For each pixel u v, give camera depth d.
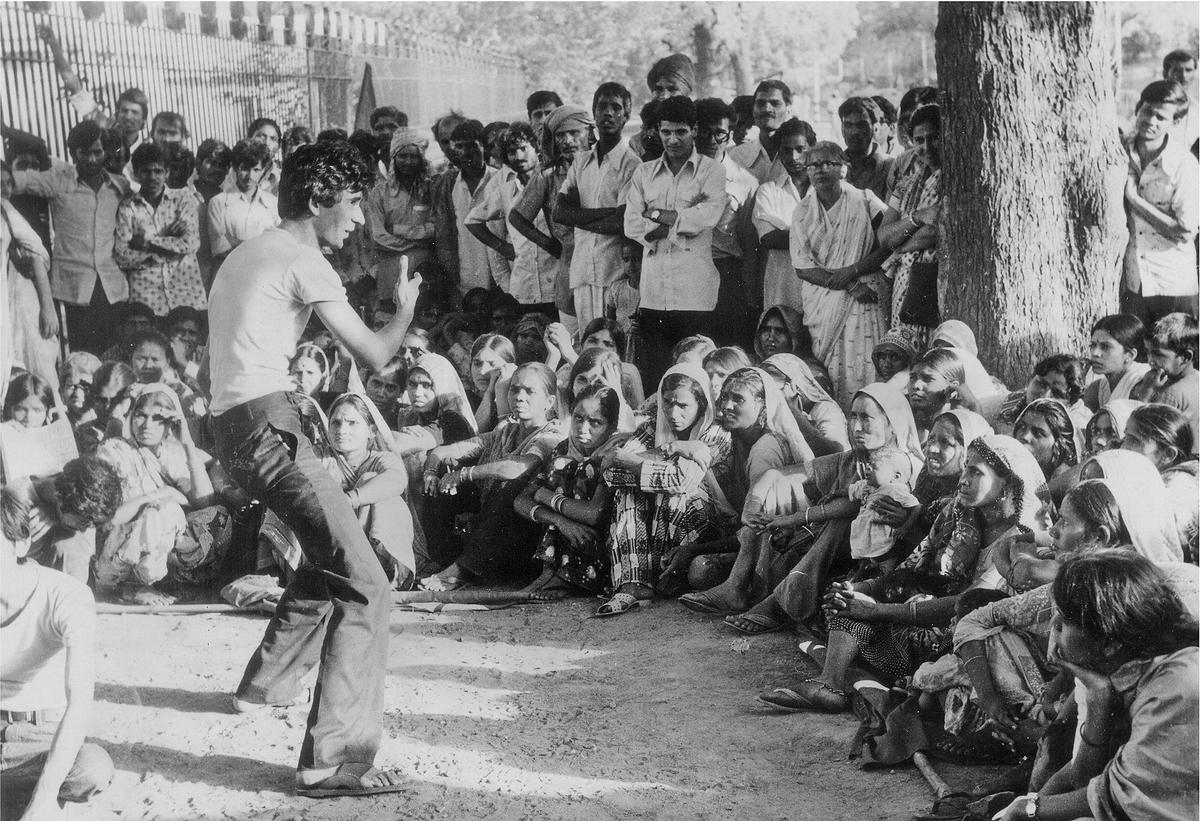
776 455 6.19
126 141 9.95
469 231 9.79
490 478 6.74
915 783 4.28
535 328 8.45
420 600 6.49
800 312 8.16
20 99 9.68
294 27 12.14
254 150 9.34
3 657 3.79
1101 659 3.35
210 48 11.24
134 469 6.65
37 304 8.91
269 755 4.59
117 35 10.41
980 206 7.08
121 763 4.52
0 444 6.49
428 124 13.02
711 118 8.26
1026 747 4.15
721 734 4.79
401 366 7.92
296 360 6.68
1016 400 6.25
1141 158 7.58
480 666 5.56
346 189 4.70
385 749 4.65
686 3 11.77
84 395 8.10
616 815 4.14
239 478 4.50
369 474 6.30
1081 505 3.78
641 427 6.67
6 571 3.78
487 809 4.18
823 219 7.83
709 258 8.26
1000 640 4.20
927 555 4.96
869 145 8.43
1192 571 3.48
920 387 6.11
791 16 11.81
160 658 5.59
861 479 5.59
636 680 5.36
